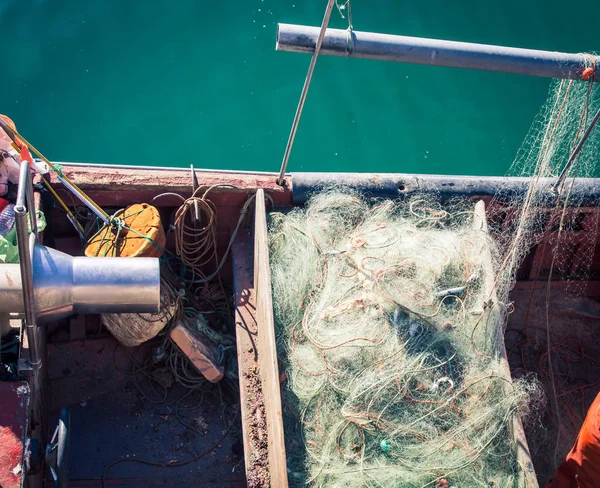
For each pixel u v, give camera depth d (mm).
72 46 12227
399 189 5570
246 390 4672
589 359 5973
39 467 4211
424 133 12328
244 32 12742
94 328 5426
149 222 5012
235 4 12836
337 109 12430
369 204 5523
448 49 4199
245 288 5188
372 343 4535
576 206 5688
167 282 5332
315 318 4723
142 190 5262
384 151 12336
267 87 12500
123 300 3893
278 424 3971
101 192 5219
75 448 5016
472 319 4777
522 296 6121
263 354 4562
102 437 5094
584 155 6148
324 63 12664
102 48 12266
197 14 12797
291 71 12609
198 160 12078
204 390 5359
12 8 12312
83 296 3832
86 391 5270
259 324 4848
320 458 4168
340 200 5359
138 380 5375
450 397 4395
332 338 4582
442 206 5590
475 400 4395
